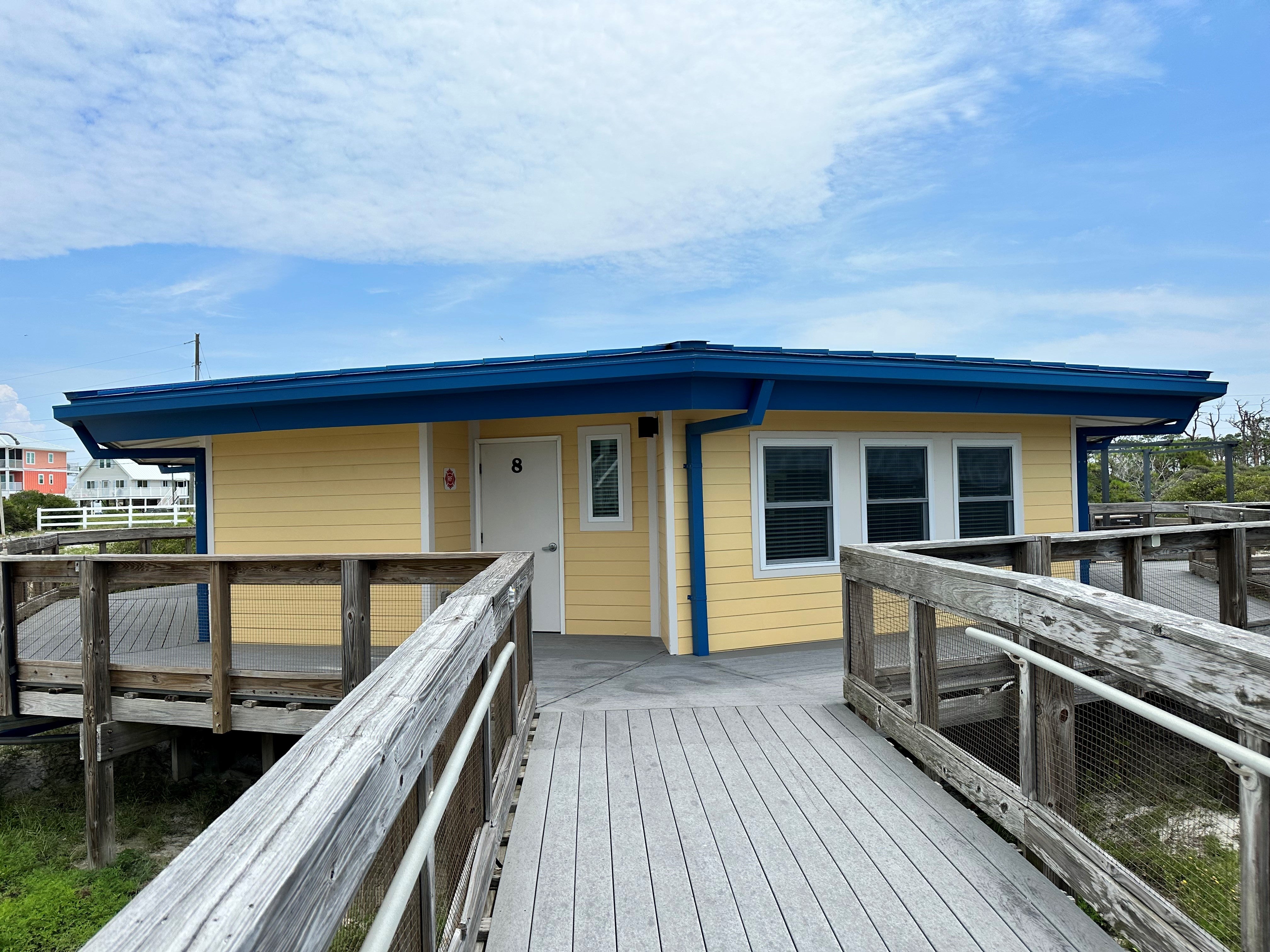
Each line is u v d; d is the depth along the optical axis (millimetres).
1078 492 9195
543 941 2484
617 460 7805
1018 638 3045
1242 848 1988
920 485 7910
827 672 6008
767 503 7312
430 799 1759
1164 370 7426
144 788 6629
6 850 5527
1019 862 2932
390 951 1390
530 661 4676
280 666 6316
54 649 7164
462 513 7883
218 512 7824
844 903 2664
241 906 798
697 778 3754
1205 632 2096
